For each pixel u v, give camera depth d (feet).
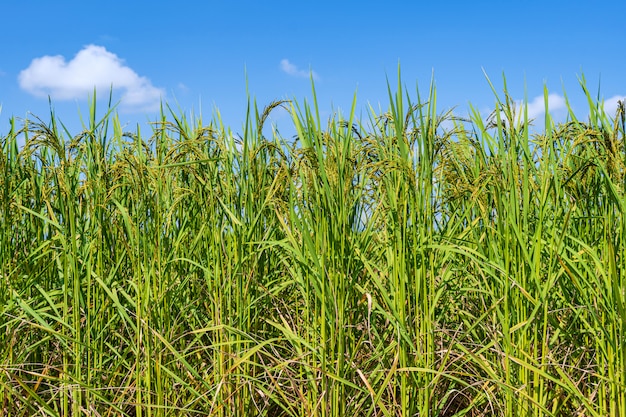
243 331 13.32
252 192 13.70
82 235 14.42
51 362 15.11
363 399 12.59
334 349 13.20
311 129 12.76
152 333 13.73
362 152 13.74
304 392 13.84
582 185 13.82
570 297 13.82
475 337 14.89
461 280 16.31
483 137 14.97
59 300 15.29
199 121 17.60
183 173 15.70
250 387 13.24
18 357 13.79
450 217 16.12
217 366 13.78
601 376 11.76
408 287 12.40
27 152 14.08
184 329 15.67
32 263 15.29
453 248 12.37
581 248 13.80
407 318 12.76
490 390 12.54
